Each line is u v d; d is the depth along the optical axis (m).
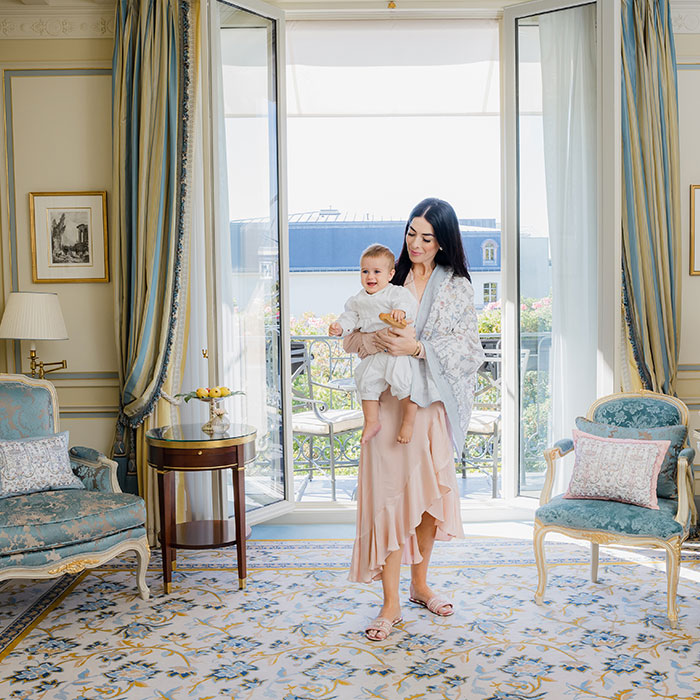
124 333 4.29
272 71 4.38
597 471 3.23
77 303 4.45
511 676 2.62
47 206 4.43
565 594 3.37
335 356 6.66
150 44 4.20
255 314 4.34
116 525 3.26
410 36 4.89
